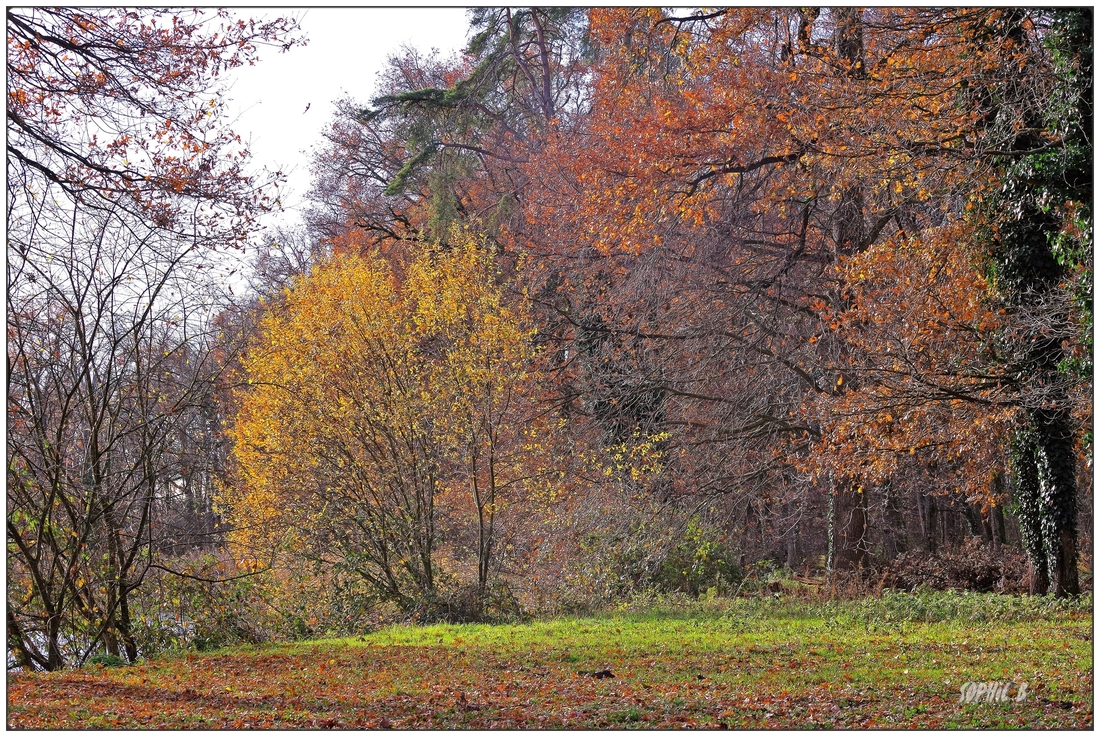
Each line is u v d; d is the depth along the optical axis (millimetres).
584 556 20859
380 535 19953
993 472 19000
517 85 37500
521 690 10180
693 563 22094
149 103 12945
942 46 17000
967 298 16500
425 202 33688
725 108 19938
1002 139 15375
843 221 21406
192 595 15672
